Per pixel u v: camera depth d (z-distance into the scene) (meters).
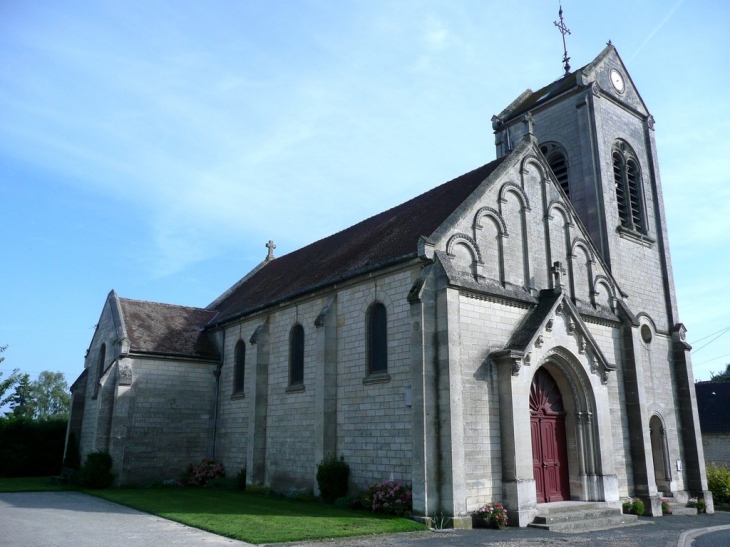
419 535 15.40
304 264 30.61
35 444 35.03
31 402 89.62
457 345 18.30
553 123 30.70
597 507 20.64
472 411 18.36
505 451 18.64
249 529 14.95
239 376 29.39
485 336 19.53
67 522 16.38
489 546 14.05
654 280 29.42
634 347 24.92
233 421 28.80
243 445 27.66
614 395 24.25
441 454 17.45
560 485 21.42
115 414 27.67
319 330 22.77
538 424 21.31
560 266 23.36
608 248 27.16
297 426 23.97
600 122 29.19
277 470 24.66
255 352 26.77
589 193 28.30
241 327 29.78
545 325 20.48
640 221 30.00
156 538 13.89
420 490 17.25
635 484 23.81
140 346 29.19
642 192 30.45
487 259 20.64
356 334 21.84
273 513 18.11
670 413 27.48
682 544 15.45
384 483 18.98
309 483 22.69
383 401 20.06
